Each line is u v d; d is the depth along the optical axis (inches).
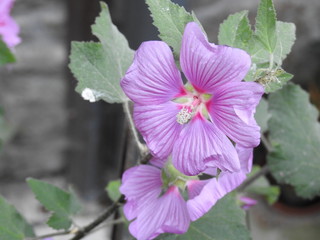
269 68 6.3
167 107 6.4
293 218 17.5
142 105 6.4
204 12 16.3
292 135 10.0
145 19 12.3
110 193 9.5
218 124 6.2
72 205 8.9
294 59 16.3
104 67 7.8
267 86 6.3
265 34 6.3
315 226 17.5
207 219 7.6
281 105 10.1
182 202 6.8
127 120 7.8
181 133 6.4
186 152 6.3
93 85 7.8
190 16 6.5
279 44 6.6
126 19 14.6
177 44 6.5
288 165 10.0
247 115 5.8
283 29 6.9
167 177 6.9
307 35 15.9
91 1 18.1
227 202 7.7
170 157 6.9
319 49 16.1
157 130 6.4
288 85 10.0
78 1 18.1
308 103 10.1
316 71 16.5
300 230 17.5
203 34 6.0
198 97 6.4
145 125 6.4
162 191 7.0
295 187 10.0
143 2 12.3
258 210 17.6
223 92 6.0
